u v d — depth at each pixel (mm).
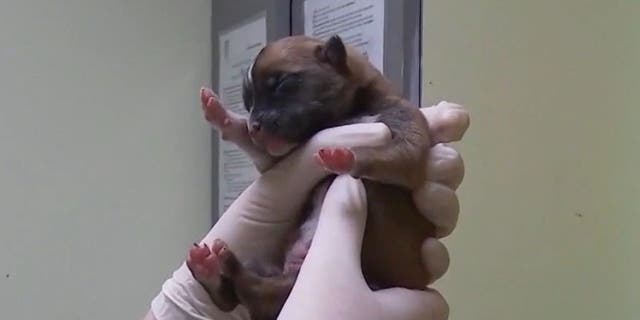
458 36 663
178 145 917
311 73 450
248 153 488
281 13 770
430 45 646
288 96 450
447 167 468
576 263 708
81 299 866
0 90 836
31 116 850
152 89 905
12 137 841
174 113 915
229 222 497
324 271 434
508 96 689
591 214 710
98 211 876
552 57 704
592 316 708
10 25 843
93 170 875
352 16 668
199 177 926
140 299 893
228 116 474
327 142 443
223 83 893
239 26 852
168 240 908
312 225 480
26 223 845
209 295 473
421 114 470
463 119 494
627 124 703
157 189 904
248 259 490
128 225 889
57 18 864
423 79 638
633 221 699
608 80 709
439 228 482
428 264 470
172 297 520
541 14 701
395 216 457
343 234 446
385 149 436
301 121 449
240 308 514
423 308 457
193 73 926
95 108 878
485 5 676
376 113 458
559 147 708
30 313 845
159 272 903
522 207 698
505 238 693
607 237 708
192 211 921
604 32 710
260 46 800
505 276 693
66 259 861
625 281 701
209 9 934
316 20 718
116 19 891
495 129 686
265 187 490
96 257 874
